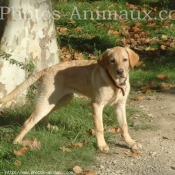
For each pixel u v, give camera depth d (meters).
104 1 20.45
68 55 14.23
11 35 11.05
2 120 10.20
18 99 10.94
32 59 11.35
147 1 21.03
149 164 8.41
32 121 9.10
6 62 10.91
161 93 11.92
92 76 8.97
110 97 8.87
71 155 8.66
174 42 15.41
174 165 8.37
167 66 13.59
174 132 9.77
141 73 13.06
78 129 9.77
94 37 15.79
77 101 11.11
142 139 9.45
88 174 7.96
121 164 8.44
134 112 10.75
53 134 9.38
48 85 9.11
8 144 8.98
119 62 8.56
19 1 11.05
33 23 11.27
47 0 11.53
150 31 16.78
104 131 9.68
